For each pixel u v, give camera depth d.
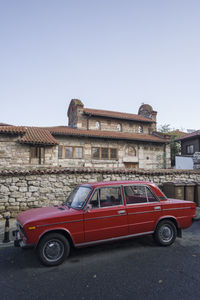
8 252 4.89
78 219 4.26
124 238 4.64
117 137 19.70
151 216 4.93
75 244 4.21
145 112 28.66
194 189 9.95
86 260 4.29
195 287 3.19
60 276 3.63
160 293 3.04
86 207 4.40
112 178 9.91
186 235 5.96
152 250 4.80
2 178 8.24
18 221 4.50
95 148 19.78
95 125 23.31
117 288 3.20
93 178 9.60
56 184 8.98
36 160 14.77
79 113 22.62
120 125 24.67
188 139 25.36
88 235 4.30
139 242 5.39
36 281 3.49
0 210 8.07
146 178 10.48
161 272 3.70
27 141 13.98
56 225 4.09
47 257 4.06
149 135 25.25
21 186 8.45
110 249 4.90
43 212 4.57
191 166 20.88
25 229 3.90
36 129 17.77
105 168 9.92
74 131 18.97
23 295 3.08
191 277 3.51
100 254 4.60
